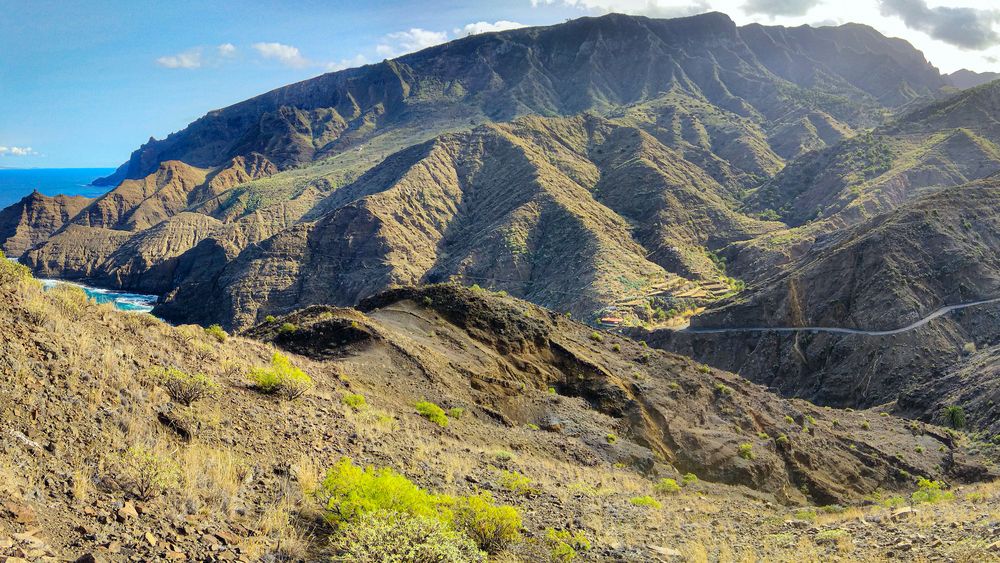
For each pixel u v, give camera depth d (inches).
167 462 382.9
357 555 348.5
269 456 492.7
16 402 359.9
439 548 366.0
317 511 425.4
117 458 361.7
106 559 263.9
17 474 298.2
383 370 1338.6
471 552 403.9
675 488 1175.6
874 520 743.7
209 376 639.8
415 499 436.1
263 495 418.3
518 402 1544.0
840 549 592.7
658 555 573.6
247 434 517.0
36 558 242.4
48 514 281.7
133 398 455.5
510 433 1237.1
